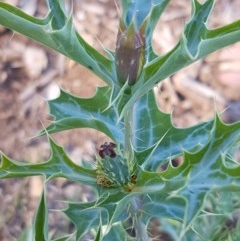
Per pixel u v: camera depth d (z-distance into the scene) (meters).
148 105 0.14
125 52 0.11
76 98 0.13
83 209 0.13
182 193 0.11
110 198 0.12
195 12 0.11
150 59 0.13
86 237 0.20
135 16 0.12
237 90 0.30
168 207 0.13
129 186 0.12
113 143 0.13
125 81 0.11
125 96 0.11
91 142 0.29
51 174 0.12
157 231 0.25
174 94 0.30
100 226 0.12
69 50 0.11
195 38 0.11
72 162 0.12
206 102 0.30
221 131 0.11
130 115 0.12
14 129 0.30
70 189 0.28
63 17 0.11
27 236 0.23
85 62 0.11
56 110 0.14
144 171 0.12
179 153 0.14
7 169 0.12
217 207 0.20
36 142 0.30
